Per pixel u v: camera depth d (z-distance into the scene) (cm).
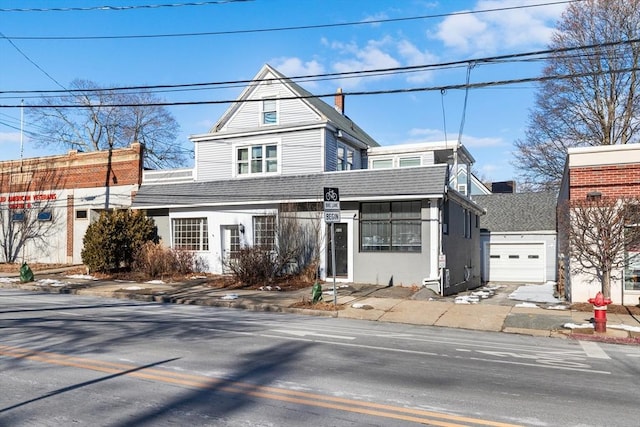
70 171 2838
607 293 1348
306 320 1254
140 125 5000
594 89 3181
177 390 620
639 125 3047
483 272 3103
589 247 1367
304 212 2028
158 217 2420
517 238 3038
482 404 587
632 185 1398
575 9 3103
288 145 2239
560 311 1363
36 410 544
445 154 2680
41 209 2939
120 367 732
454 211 2100
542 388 663
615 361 844
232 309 1441
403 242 1852
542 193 3338
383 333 1087
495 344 991
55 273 2378
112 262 2272
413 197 1775
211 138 2398
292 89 2316
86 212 2762
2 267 2748
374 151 2689
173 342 925
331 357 827
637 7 2919
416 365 786
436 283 1764
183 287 1850
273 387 639
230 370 723
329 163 2233
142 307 1440
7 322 1140
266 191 2127
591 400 611
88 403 568
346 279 1938
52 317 1222
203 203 2242
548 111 3428
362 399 596
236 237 2217
